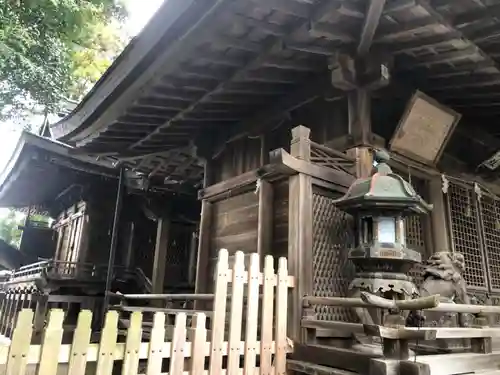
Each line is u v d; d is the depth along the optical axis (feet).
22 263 43.57
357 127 14.16
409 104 14.10
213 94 16.34
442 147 16.06
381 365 8.29
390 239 11.18
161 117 18.39
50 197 43.70
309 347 10.68
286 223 13.56
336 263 12.94
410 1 11.16
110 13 37.01
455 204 17.04
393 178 11.55
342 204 11.69
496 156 18.45
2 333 33.76
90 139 20.59
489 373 9.62
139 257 36.88
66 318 30.76
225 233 17.31
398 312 9.21
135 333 8.31
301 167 12.36
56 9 22.99
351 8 11.20
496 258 18.53
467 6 11.66
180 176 27.12
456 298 12.32
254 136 18.70
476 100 16.70
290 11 11.43
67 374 7.34
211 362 9.35
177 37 12.46
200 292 17.52
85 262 34.55
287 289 11.52
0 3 20.61
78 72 50.98
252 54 13.84
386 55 13.80
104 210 36.50
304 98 16.20
